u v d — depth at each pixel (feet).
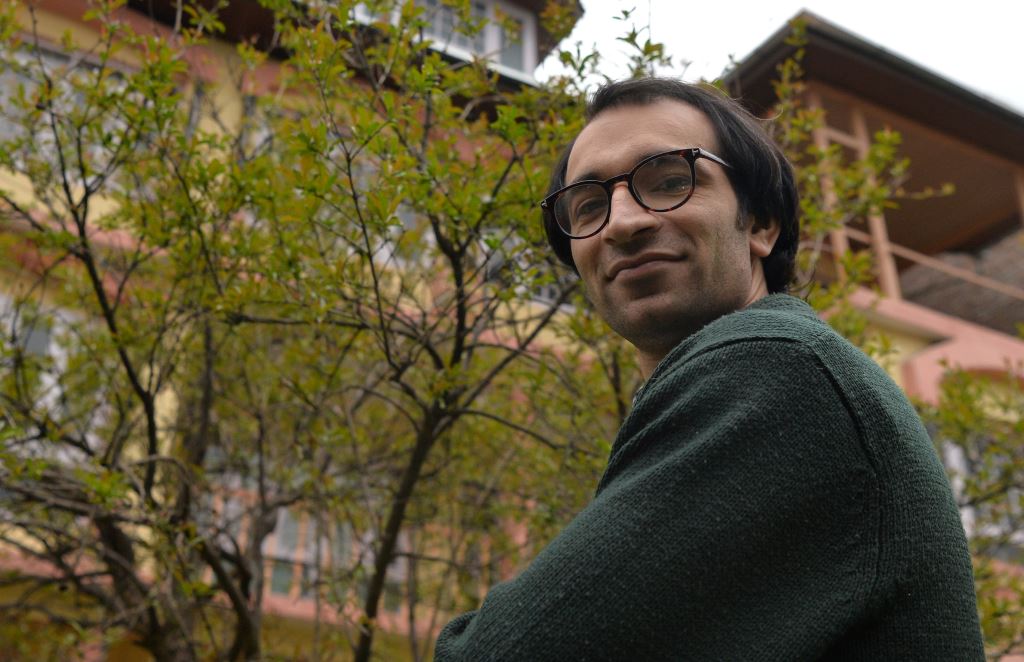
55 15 27.48
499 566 20.84
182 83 25.80
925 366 33.88
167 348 18.63
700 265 4.48
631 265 4.50
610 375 15.23
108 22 14.43
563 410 16.20
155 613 17.98
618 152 4.78
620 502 3.34
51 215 16.55
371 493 19.92
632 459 3.59
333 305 13.32
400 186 12.00
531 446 18.54
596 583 3.16
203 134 14.73
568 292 14.29
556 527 16.33
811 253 18.54
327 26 12.80
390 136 12.76
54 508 17.29
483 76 14.99
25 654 20.12
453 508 21.22
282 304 13.24
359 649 15.53
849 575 3.24
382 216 11.11
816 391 3.42
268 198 13.06
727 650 3.10
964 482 20.53
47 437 15.37
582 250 4.84
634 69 13.47
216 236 14.19
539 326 14.43
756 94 36.55
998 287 38.19
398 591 22.38
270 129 18.78
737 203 4.78
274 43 17.97
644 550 3.20
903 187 44.16
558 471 16.65
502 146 15.10
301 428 17.26
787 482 3.27
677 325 4.46
